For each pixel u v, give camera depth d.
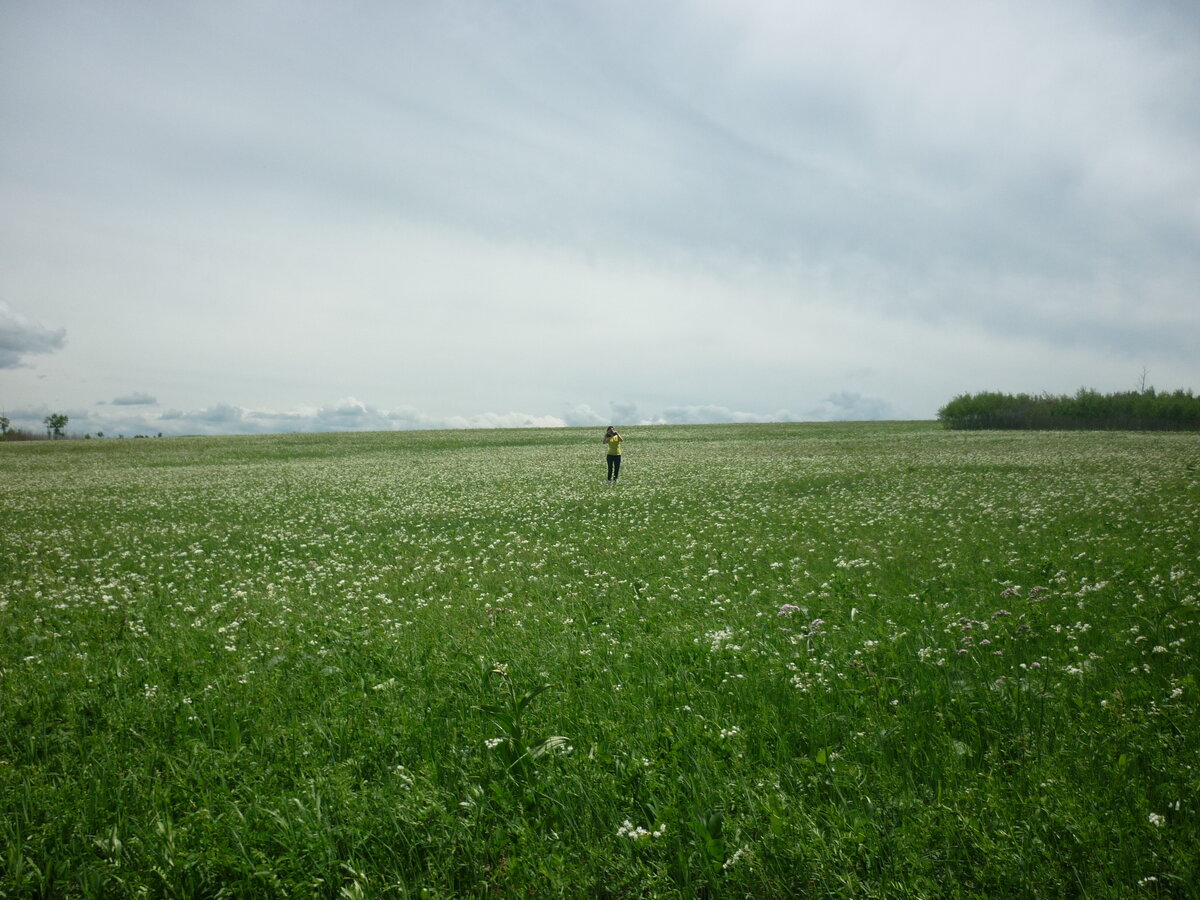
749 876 3.71
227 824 4.32
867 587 10.70
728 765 4.83
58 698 6.86
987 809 4.03
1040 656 6.94
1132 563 11.02
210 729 5.93
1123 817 3.90
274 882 3.80
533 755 4.84
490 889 3.85
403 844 4.17
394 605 11.30
